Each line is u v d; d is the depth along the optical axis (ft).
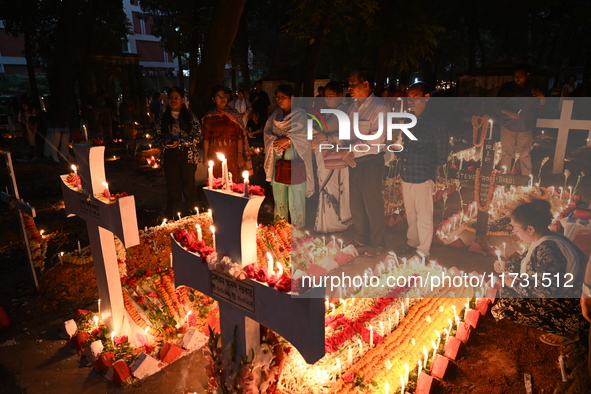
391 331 10.78
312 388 8.64
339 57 62.08
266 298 6.63
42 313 13.08
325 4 26.25
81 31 58.29
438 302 11.89
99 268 11.24
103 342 11.25
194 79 41.68
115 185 29.58
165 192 27.55
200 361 10.64
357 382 8.98
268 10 64.59
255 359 7.34
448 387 9.32
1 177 29.96
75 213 11.66
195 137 18.99
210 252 7.75
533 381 9.39
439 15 68.49
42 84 107.34
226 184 6.98
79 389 9.87
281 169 15.98
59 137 35.78
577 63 78.79
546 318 11.06
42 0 55.67
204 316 12.44
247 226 6.88
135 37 159.84
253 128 38.93
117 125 47.85
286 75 44.70
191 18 42.78
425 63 74.59
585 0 64.44
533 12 51.55
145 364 10.26
